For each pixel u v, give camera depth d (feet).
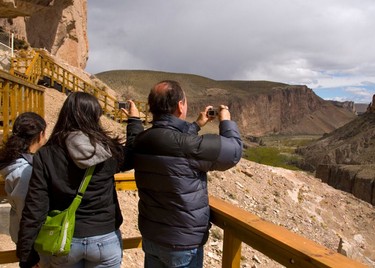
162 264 9.91
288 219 51.01
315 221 55.26
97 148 8.57
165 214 9.21
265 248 8.73
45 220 8.59
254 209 49.03
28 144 10.14
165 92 9.41
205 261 28.09
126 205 31.37
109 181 9.18
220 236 33.17
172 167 8.92
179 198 9.04
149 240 9.72
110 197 9.23
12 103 26.71
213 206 10.68
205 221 9.39
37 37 138.00
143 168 9.43
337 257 7.30
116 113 81.20
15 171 9.82
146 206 9.64
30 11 90.02
